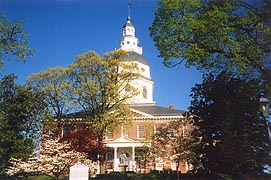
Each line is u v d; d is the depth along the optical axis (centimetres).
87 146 3934
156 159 4444
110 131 4347
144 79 6750
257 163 2195
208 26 2031
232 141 2195
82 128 4322
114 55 4434
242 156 2167
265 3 2014
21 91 3459
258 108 2198
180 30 2123
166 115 5816
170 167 4812
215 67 2211
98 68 4319
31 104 3503
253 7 2050
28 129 3425
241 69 2017
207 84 2531
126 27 7925
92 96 4219
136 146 5391
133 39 7688
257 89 2242
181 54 2127
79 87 4316
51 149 3294
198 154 2717
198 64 2195
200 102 2547
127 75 4431
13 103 3356
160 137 3891
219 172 2444
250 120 2236
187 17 2108
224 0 2064
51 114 4031
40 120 3666
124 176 3588
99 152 4056
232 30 2014
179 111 6000
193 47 2089
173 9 2167
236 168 2231
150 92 6788
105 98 4269
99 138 4231
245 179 2259
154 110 6156
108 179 3453
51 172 3162
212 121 2455
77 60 4316
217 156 2369
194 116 2588
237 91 2344
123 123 4372
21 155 3209
